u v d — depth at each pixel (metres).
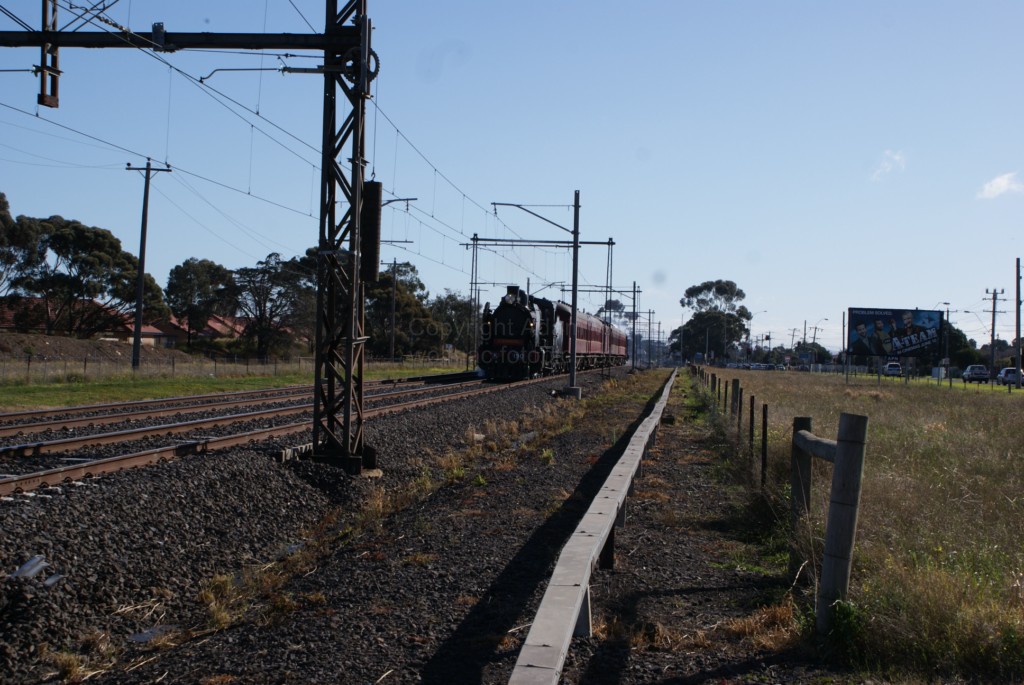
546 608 4.95
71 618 7.05
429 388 36.50
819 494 9.23
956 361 111.75
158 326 89.19
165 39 13.85
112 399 27.83
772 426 18.56
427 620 6.52
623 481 8.74
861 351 60.38
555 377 52.28
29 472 11.82
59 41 13.61
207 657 6.02
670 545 8.88
